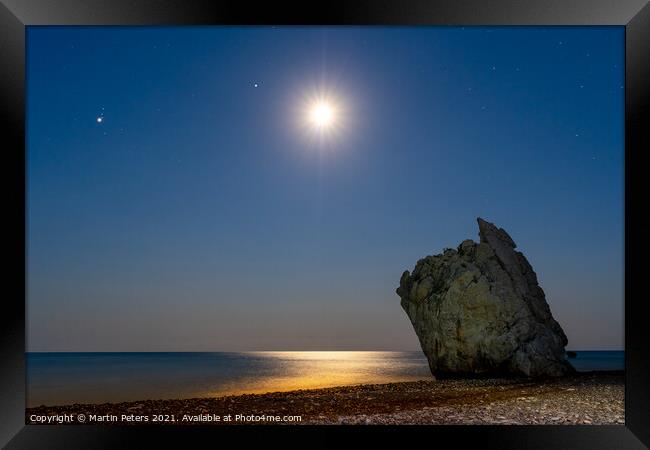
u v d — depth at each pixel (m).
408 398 16.53
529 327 23.91
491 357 23.80
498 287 24.56
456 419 13.08
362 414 13.77
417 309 26.42
